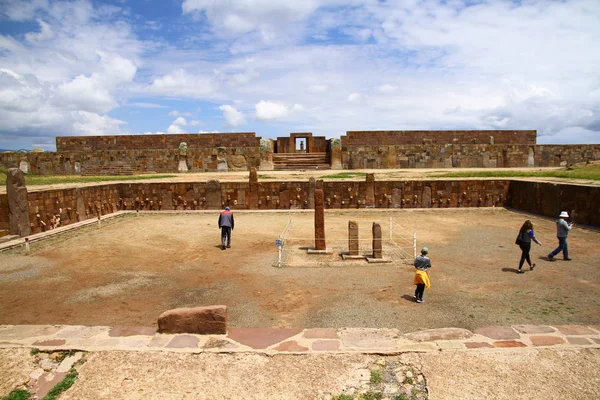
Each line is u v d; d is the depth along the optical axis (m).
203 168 38.28
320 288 10.49
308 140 43.28
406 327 8.05
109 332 7.27
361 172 32.75
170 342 6.86
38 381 5.96
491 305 9.12
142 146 43.28
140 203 25.44
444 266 12.29
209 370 6.09
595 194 17.69
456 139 42.69
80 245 15.72
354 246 13.35
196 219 22.00
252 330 7.30
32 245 15.72
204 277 11.59
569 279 10.88
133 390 5.71
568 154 39.47
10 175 16.28
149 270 12.31
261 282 11.07
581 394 5.45
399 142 42.25
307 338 6.98
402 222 20.14
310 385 5.76
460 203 24.78
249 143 42.81
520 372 5.92
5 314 9.03
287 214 23.27
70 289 10.65
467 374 5.90
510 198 24.64
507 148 38.75
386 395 5.56
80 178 29.83
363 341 6.84
